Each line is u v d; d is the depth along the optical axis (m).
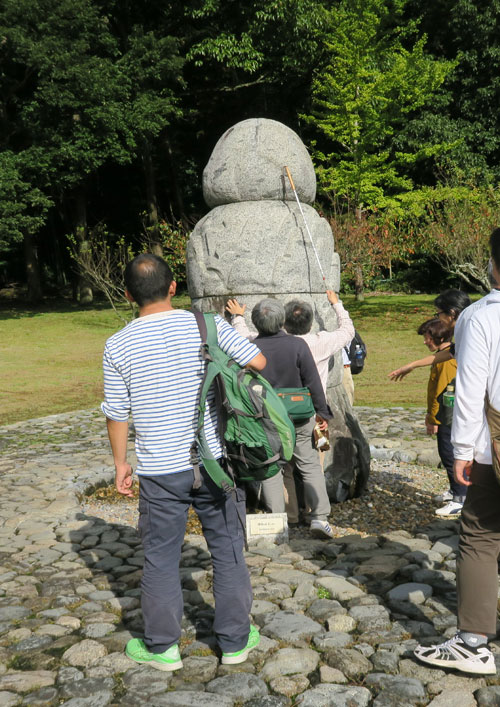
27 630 2.88
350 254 18.95
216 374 2.46
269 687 2.41
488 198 19.11
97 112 21.97
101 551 3.89
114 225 32.06
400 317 20.19
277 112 28.64
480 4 25.72
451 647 2.44
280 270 4.65
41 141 23.58
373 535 4.12
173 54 23.17
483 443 2.43
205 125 29.70
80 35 22.38
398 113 23.00
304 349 3.88
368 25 21.64
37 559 3.75
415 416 8.33
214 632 2.77
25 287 31.95
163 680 2.47
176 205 30.41
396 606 3.01
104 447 7.04
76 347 17.81
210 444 2.50
